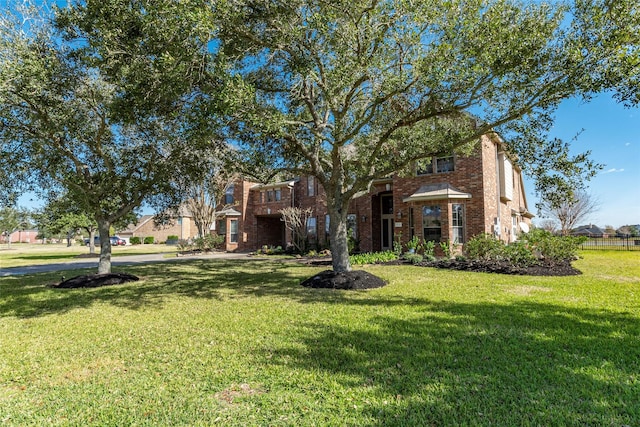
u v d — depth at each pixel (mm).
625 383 3363
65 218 26016
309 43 7305
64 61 8836
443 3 5812
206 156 10859
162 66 6191
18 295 8875
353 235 20141
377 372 3691
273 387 3420
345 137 8461
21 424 2885
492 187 15664
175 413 2992
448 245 13898
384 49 7184
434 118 9430
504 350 4246
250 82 8492
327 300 7414
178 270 14062
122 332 5438
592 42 5598
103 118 9523
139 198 11102
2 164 9305
